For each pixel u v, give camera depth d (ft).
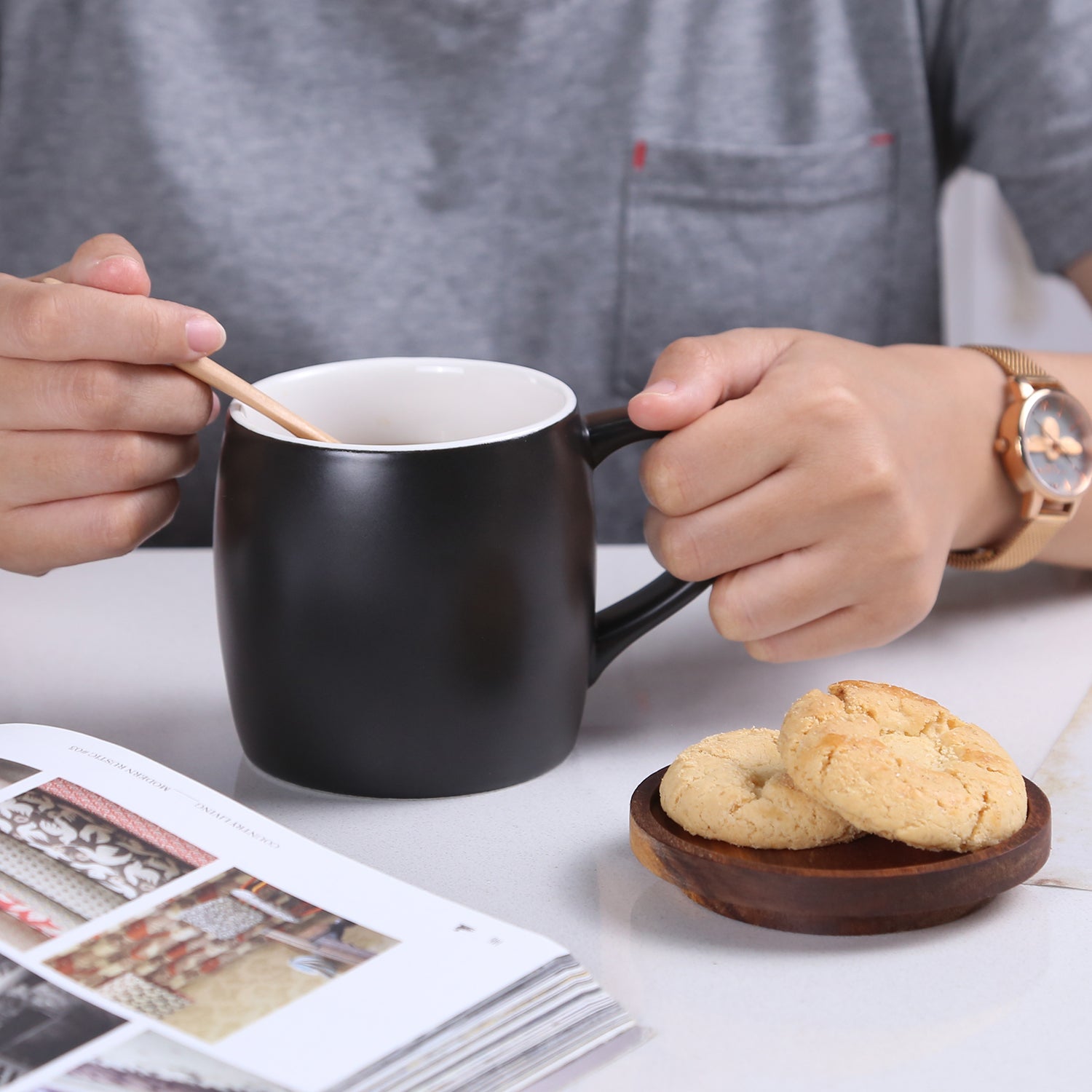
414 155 3.66
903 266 3.99
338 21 3.56
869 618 2.60
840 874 2.18
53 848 2.24
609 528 3.97
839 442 2.51
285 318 3.66
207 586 2.99
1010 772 2.23
